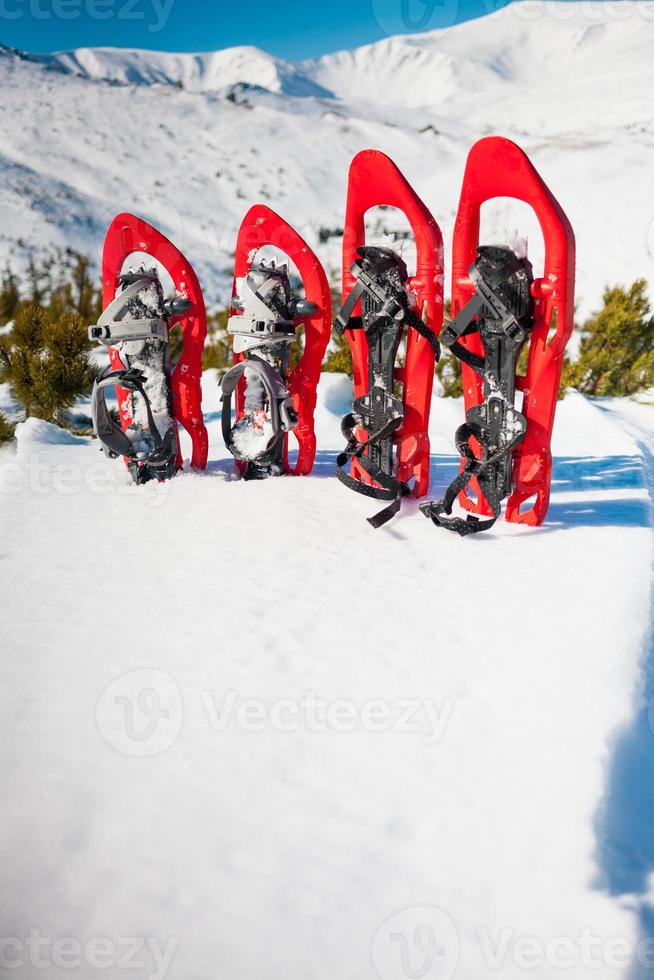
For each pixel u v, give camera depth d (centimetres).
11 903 126
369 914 126
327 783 153
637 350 830
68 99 16188
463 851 138
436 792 151
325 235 8156
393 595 232
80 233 8988
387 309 305
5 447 602
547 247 277
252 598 229
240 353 363
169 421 369
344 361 702
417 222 309
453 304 316
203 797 149
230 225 10938
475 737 166
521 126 17675
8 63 18025
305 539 280
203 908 126
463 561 260
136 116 15950
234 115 16988
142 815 144
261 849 137
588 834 142
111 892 128
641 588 235
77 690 182
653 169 9131
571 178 9169
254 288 347
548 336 284
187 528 295
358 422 335
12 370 632
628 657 196
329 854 137
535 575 246
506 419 290
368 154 312
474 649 200
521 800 149
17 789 149
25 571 253
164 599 230
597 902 131
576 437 519
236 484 359
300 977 115
